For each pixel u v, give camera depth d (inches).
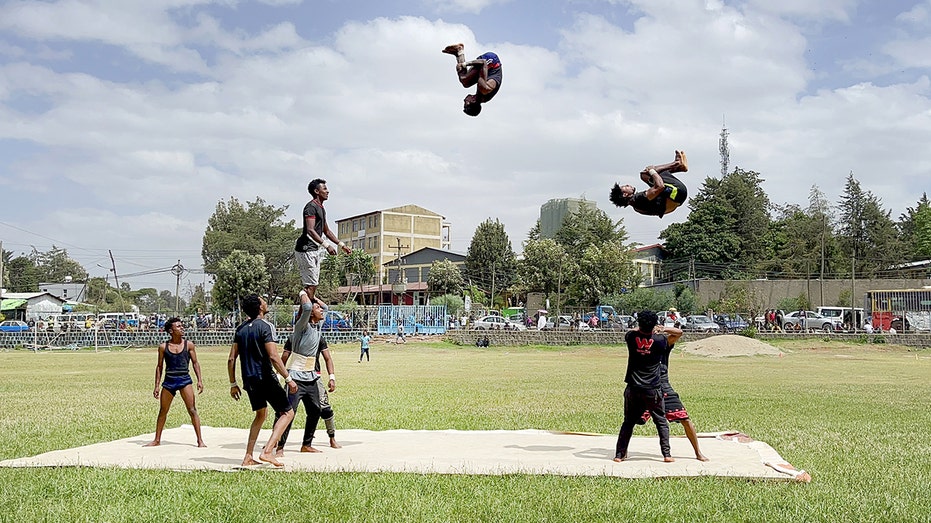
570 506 289.6
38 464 364.8
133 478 334.0
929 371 1211.2
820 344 2004.2
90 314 2758.4
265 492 309.9
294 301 3097.9
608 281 2851.9
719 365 1374.3
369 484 323.0
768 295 2847.0
